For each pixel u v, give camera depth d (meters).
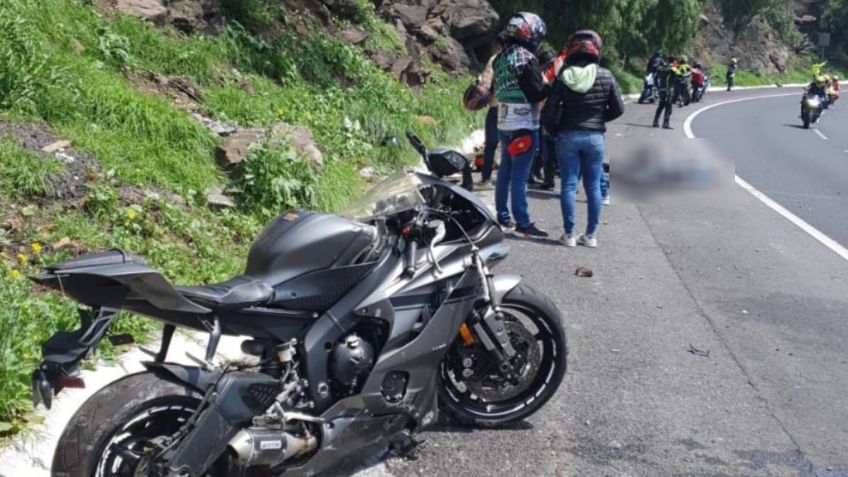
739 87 58.28
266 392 3.96
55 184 6.80
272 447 3.89
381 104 13.95
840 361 6.54
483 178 12.30
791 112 35.69
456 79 20.05
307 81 13.07
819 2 76.81
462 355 4.92
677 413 5.50
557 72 9.85
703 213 11.88
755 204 12.80
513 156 9.45
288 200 8.40
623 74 40.16
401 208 4.55
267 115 10.52
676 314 7.43
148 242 6.68
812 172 16.98
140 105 8.43
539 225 10.43
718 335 6.96
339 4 16.17
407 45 18.38
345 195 9.33
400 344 4.40
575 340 6.65
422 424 4.56
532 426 5.23
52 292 5.65
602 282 8.24
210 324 3.90
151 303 3.67
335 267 4.23
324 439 4.12
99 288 3.54
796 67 70.88
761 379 6.12
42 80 7.75
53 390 3.55
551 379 5.13
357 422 4.25
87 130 7.82
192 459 3.70
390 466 4.68
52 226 6.36
